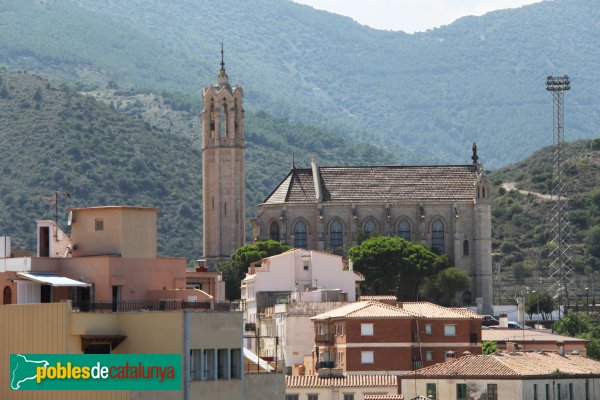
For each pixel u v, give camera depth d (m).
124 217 131.38
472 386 189.25
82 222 132.38
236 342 118.00
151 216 133.12
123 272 130.25
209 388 116.50
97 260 129.38
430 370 193.75
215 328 117.19
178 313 116.12
